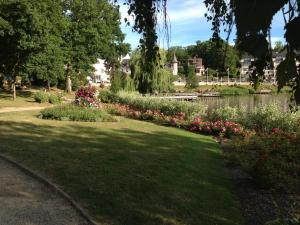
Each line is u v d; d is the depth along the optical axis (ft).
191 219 24.50
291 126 59.06
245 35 4.86
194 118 72.28
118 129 61.77
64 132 55.47
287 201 30.35
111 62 189.67
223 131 61.21
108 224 22.84
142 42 12.19
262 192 32.27
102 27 169.07
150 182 30.94
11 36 111.24
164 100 91.45
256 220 26.40
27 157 37.76
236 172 38.27
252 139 45.32
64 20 128.98
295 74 5.18
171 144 50.06
